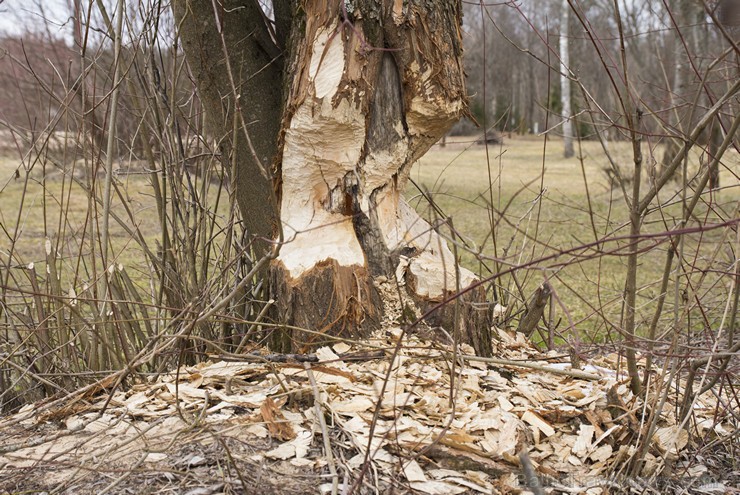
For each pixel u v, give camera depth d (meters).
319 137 3.04
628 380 2.88
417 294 3.08
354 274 3.01
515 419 2.53
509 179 15.31
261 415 2.46
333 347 2.95
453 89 3.16
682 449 2.64
